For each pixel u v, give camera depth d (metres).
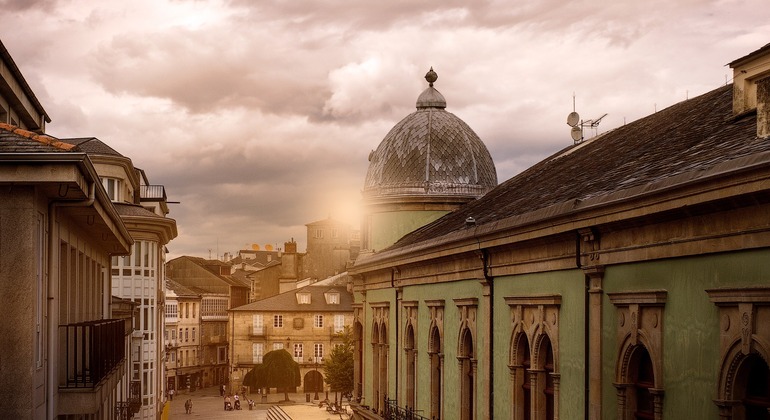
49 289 19.42
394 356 37.75
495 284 25.50
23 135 17.53
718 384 14.95
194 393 127.00
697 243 15.45
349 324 121.44
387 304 38.81
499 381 25.23
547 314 22.09
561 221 20.00
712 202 14.61
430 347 32.34
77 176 17.47
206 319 135.12
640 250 17.33
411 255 32.78
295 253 145.62
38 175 17.12
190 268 140.38
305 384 120.94
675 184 15.30
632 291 17.61
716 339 15.09
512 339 24.12
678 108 25.20
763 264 13.94
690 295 15.84
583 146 30.75
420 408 33.59
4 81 23.69
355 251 125.38
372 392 41.69
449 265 29.45
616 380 18.44
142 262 61.00
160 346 71.75
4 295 17.45
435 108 47.19
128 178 62.53
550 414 22.75
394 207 44.81
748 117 18.16
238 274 162.50
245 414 97.56
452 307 29.62
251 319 121.00
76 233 24.78
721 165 14.34
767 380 14.49
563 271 21.14
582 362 20.11
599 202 18.16
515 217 22.88
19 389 17.42
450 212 44.00
